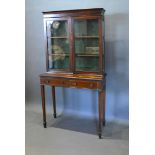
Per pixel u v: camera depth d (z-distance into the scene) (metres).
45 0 3.39
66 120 3.36
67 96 3.54
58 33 3.05
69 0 3.23
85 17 2.74
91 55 2.92
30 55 3.67
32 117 3.46
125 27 2.99
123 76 3.13
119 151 2.40
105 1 3.03
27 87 3.80
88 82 2.72
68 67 3.07
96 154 2.35
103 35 2.82
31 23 3.55
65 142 2.64
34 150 2.45
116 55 3.10
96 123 3.22
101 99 2.71
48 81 2.96
